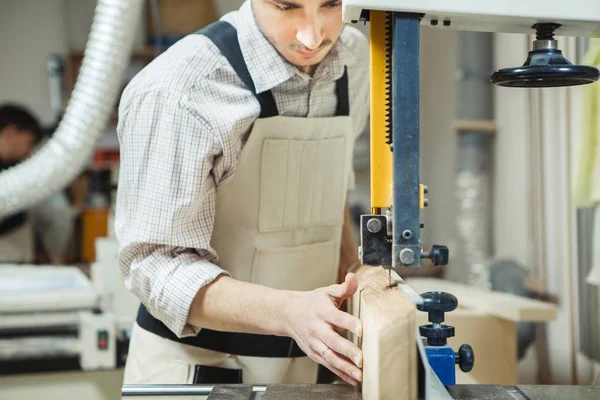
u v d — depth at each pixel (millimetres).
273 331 1211
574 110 2303
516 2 973
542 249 2793
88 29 4406
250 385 1159
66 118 2535
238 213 1437
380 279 1222
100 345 2232
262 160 1412
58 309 2230
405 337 950
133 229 1314
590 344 2385
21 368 2199
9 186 2570
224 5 3896
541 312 1992
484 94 3314
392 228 997
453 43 3541
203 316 1279
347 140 1548
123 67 2400
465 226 3361
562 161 2617
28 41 4402
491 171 3348
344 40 1518
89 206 3598
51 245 3686
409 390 946
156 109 1292
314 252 1541
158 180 1287
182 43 1408
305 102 1445
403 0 950
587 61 2080
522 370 2639
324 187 1529
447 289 2357
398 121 966
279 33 1295
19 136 3547
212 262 1392
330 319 1100
